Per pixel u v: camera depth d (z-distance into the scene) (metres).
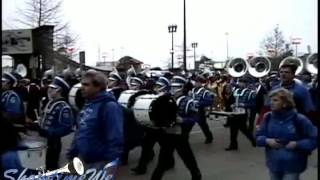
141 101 7.91
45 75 19.64
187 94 9.27
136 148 11.92
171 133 7.42
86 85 4.80
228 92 13.73
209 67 46.94
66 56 36.50
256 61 26.69
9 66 23.05
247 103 13.22
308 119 5.23
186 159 7.82
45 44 24.08
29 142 5.39
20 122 8.63
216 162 10.14
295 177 5.23
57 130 7.81
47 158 7.63
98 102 4.78
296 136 5.18
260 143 5.39
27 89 14.97
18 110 8.66
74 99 9.24
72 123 8.11
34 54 23.33
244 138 13.73
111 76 11.09
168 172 9.06
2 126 3.27
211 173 9.01
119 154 4.72
